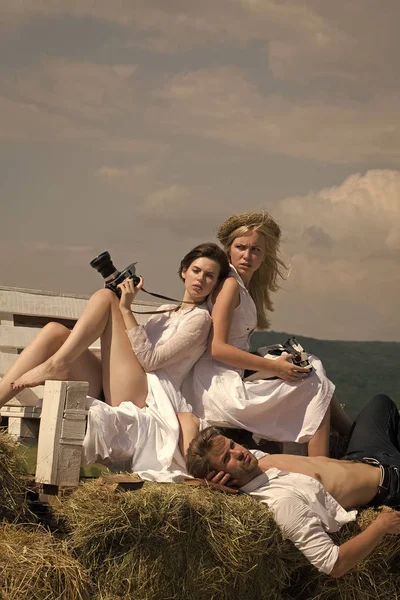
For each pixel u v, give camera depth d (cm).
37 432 420
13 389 406
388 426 488
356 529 419
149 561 350
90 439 391
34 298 539
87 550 347
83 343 422
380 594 428
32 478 379
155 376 446
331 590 418
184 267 489
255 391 472
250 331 509
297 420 479
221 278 491
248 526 371
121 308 444
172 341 455
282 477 409
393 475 444
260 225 511
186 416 434
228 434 488
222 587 371
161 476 395
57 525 367
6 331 523
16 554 332
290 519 383
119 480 363
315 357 497
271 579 393
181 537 357
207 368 480
